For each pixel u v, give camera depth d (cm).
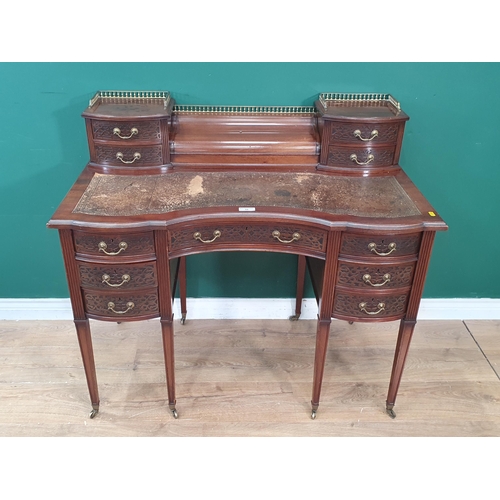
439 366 211
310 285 232
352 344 224
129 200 158
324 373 207
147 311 163
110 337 224
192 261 222
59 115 192
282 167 181
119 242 149
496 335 230
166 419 185
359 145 175
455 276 232
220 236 158
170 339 168
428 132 199
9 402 190
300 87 191
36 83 186
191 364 210
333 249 153
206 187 168
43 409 188
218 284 230
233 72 187
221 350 219
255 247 160
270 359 214
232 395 196
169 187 168
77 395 194
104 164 178
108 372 205
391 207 156
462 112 196
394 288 159
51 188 206
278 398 195
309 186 170
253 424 184
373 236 149
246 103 193
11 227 213
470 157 205
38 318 233
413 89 191
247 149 180
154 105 185
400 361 175
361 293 159
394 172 181
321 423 185
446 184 211
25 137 195
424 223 147
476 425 184
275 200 159
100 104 185
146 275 156
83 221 145
